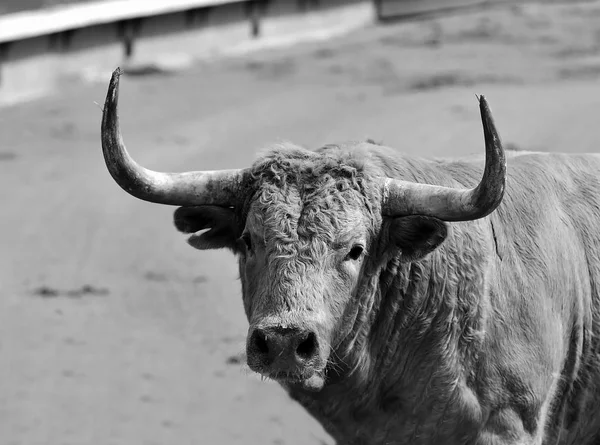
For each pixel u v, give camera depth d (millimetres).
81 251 36219
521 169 18062
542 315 16984
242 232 16375
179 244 36500
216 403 25453
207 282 33031
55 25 60938
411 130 44938
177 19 66375
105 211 40250
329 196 15602
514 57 58938
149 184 16250
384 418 17000
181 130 49344
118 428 24156
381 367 16719
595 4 71375
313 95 54281
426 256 16328
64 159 47531
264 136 47094
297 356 14750
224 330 29562
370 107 50281
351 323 15969
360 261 15766
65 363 27594
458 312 16484
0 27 58906
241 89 57438
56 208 40750
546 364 16969
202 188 16469
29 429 24094
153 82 60594
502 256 16938
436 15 74250
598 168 19031
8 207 41031
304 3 70812
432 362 16547
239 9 68500
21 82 60375
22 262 35188
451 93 51750
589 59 57438
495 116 46062
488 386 16609
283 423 24406
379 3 74312
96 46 63469
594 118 44469
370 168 16156
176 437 23734
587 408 18344
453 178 17500
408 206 15945
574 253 17859
